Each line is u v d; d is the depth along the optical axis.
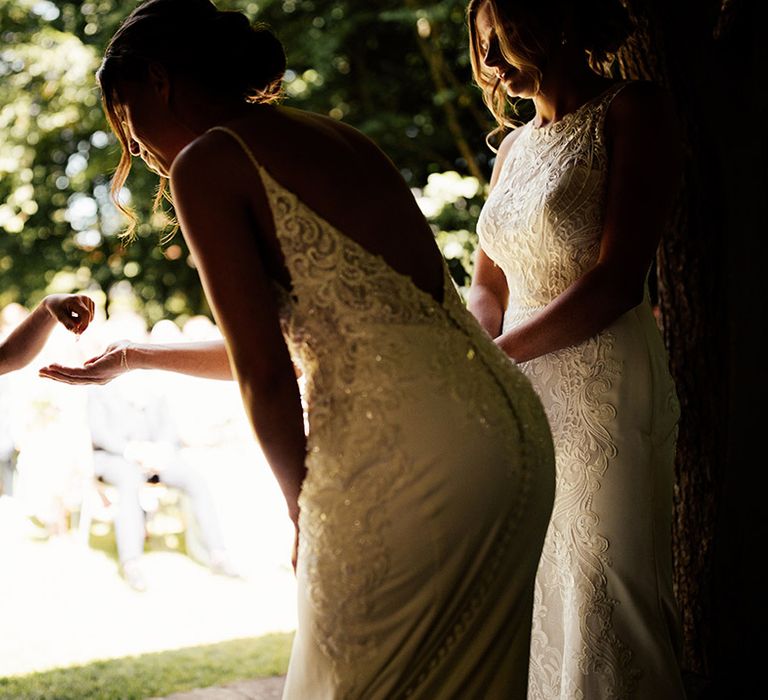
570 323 2.02
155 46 1.61
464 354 1.58
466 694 1.58
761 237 2.80
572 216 2.12
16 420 5.84
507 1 2.08
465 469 1.51
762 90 2.75
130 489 5.15
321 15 9.77
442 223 8.48
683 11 2.72
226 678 3.55
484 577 1.57
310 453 1.54
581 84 2.17
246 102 1.65
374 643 1.52
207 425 5.50
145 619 4.47
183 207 1.50
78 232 11.24
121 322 5.98
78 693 3.36
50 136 10.26
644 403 2.12
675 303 2.86
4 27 10.02
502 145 2.45
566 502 2.17
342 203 1.54
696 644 2.93
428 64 9.94
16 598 4.79
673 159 2.07
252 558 5.38
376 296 1.52
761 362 2.82
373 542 1.50
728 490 2.87
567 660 2.18
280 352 1.51
